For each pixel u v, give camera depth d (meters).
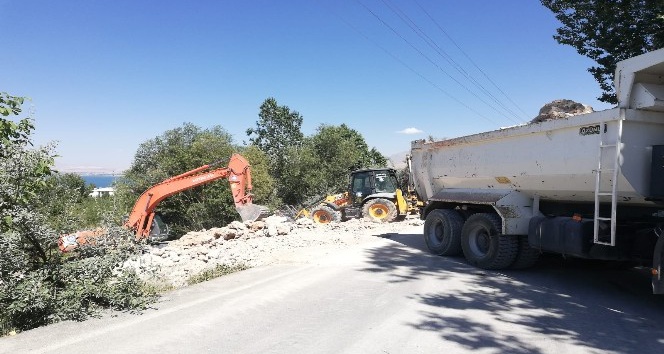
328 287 7.17
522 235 8.31
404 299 6.50
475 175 9.26
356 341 4.82
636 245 6.50
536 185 7.86
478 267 8.85
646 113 6.13
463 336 5.03
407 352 4.55
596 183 6.40
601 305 6.32
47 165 6.00
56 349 4.55
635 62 5.94
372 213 17.67
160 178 23.50
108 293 5.96
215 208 22.84
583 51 11.44
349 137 44.97
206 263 9.57
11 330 5.20
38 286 5.50
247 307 6.00
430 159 10.81
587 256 6.73
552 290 7.13
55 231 6.42
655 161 6.08
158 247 12.41
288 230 13.38
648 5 9.56
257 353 4.48
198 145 24.11
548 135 7.35
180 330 5.11
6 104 5.65
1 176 5.65
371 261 9.41
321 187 33.41
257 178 29.22
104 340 4.80
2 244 5.61
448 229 9.91
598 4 10.38
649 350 4.70
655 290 5.61
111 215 7.01
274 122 35.50
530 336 5.06
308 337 4.93
